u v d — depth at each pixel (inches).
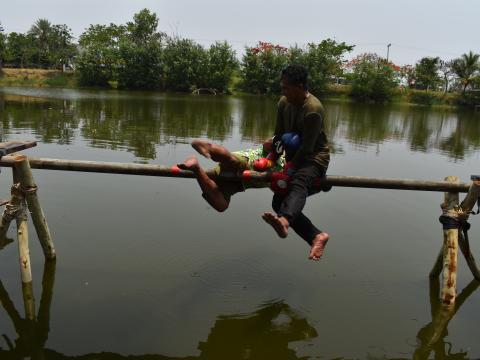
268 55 2190.0
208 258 233.6
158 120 775.1
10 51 2623.0
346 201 333.1
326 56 2235.5
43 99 1156.5
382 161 504.7
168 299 197.5
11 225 272.5
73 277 212.5
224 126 741.3
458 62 2411.4
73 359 159.5
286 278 218.7
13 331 174.4
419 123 1068.5
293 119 181.6
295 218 176.4
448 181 215.5
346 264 235.0
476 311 203.5
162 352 164.4
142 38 2496.3
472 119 1371.8
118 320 181.9
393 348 172.9
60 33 2810.0
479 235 281.4
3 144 210.7
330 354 167.5
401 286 217.9
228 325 181.5
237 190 193.5
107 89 2110.0
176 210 295.1
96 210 288.7
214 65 2153.1
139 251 237.5
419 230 282.7
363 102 2186.3
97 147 487.2
